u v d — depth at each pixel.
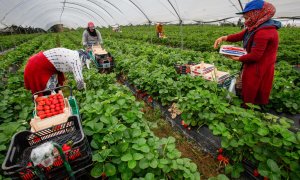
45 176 1.88
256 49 3.25
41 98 2.96
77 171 2.10
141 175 2.49
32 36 31.41
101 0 16.94
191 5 9.59
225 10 8.95
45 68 3.51
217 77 4.52
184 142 3.86
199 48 11.89
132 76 5.96
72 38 22.33
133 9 15.00
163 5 11.24
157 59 7.41
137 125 3.11
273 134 2.74
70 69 3.74
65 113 2.66
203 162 3.35
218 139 3.44
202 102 3.58
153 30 27.17
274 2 7.15
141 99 5.67
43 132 2.33
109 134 2.73
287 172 2.53
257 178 2.83
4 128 2.84
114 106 3.48
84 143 2.12
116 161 2.48
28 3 16.52
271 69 3.44
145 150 2.44
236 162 3.01
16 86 5.89
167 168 2.43
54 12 28.42
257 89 3.58
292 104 4.29
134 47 10.95
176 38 15.98
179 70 5.52
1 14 15.50
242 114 3.00
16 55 10.98
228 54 3.89
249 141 2.71
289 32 18.64
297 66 8.12
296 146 2.48
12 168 1.76
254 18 3.26
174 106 4.30
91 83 5.39
